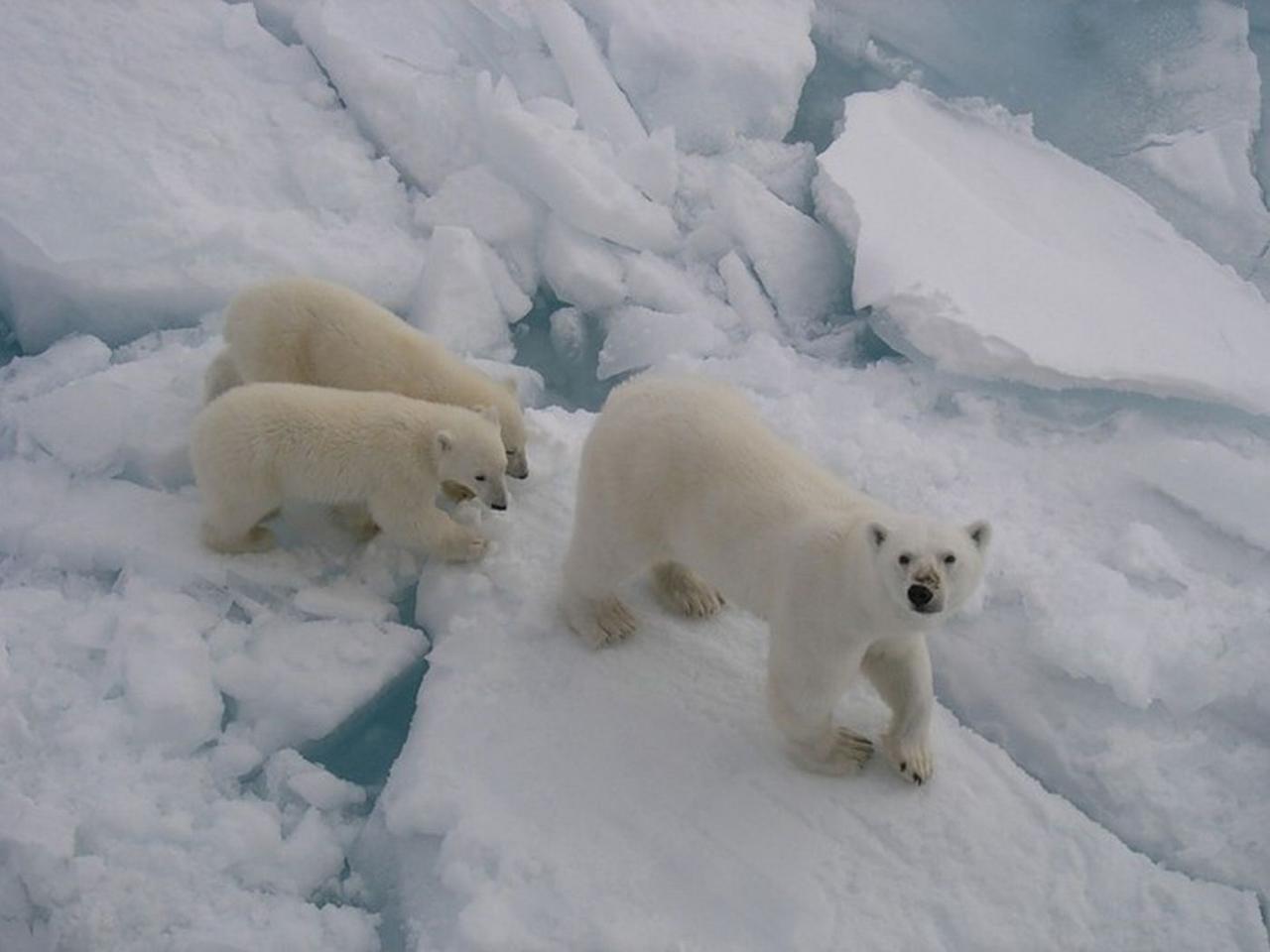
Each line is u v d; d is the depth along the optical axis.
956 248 6.52
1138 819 4.36
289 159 7.06
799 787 4.29
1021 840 4.16
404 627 4.94
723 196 7.02
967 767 4.36
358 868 4.29
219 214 6.55
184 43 7.42
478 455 4.95
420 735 4.50
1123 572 5.13
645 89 7.62
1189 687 4.65
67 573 5.07
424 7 7.70
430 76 7.33
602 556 4.52
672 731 4.48
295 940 3.95
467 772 4.33
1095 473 5.67
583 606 4.76
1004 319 6.13
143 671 4.53
